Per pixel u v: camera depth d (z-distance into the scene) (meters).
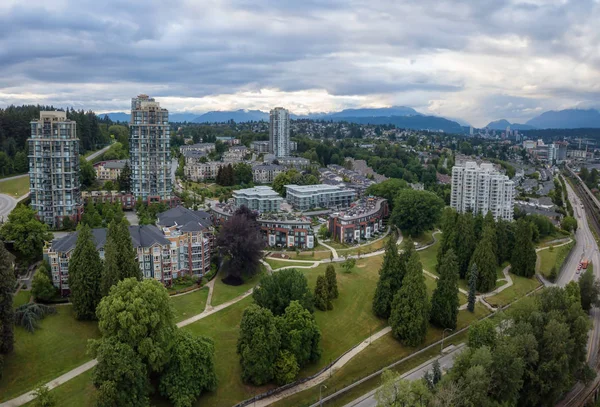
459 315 161.50
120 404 98.19
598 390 135.00
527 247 197.75
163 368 111.19
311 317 130.00
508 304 172.75
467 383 108.00
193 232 171.00
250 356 116.25
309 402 115.88
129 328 105.25
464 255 189.75
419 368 132.75
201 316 145.12
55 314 136.25
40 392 99.06
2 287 112.88
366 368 131.00
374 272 189.12
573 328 132.25
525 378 121.38
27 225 168.62
